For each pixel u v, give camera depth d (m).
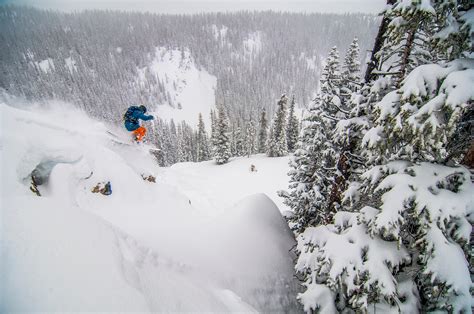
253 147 63.97
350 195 6.00
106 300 2.51
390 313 4.34
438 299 4.12
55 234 3.02
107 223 4.14
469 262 4.12
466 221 3.79
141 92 177.62
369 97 5.60
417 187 4.16
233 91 184.12
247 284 6.43
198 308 3.69
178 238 7.16
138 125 12.52
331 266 4.88
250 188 33.06
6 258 2.46
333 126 9.28
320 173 9.91
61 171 7.39
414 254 4.67
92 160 8.93
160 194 10.70
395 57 5.31
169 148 81.19
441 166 4.37
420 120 3.88
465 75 3.49
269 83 188.38
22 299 2.16
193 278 4.95
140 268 3.58
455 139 4.45
